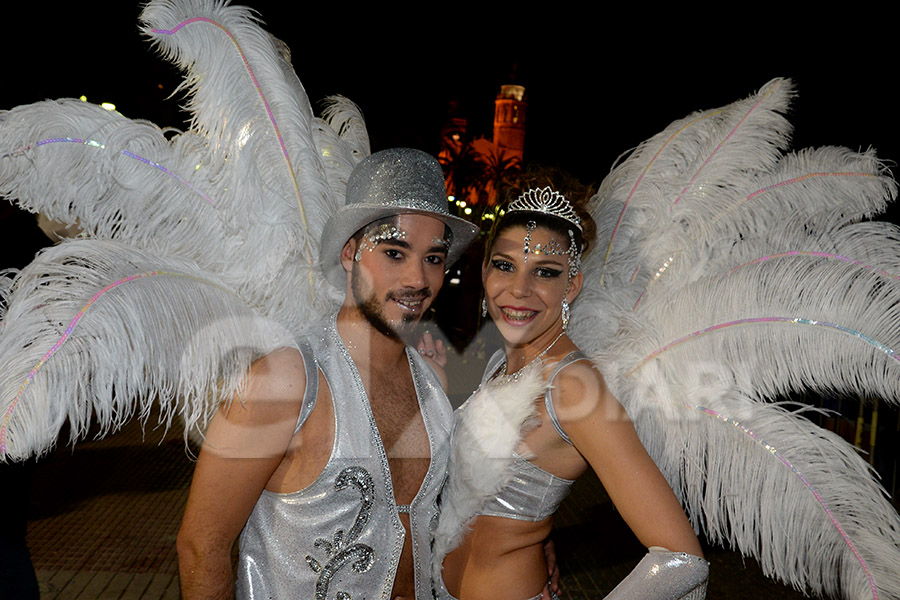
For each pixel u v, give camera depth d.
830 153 1.64
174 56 1.41
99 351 1.10
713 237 1.67
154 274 1.22
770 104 1.74
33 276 1.15
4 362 1.07
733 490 1.49
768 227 1.63
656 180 1.78
